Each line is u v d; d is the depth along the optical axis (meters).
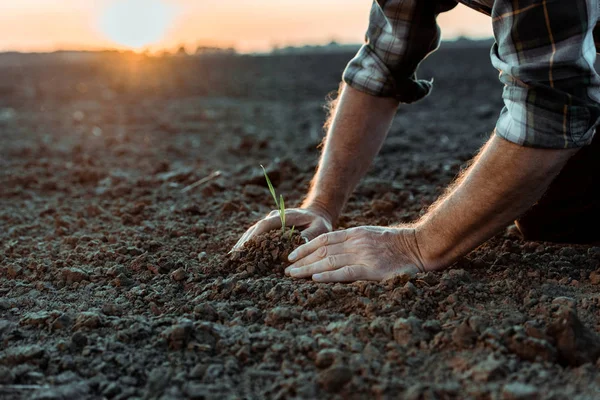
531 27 1.17
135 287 1.40
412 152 2.62
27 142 3.13
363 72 1.46
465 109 4.02
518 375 1.10
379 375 1.12
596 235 1.50
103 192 2.10
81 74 7.42
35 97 5.23
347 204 1.83
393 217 1.73
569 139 1.18
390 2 1.41
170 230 1.68
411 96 1.48
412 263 1.34
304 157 2.60
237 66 8.35
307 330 1.22
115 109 4.50
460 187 1.28
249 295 1.33
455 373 1.12
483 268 1.40
